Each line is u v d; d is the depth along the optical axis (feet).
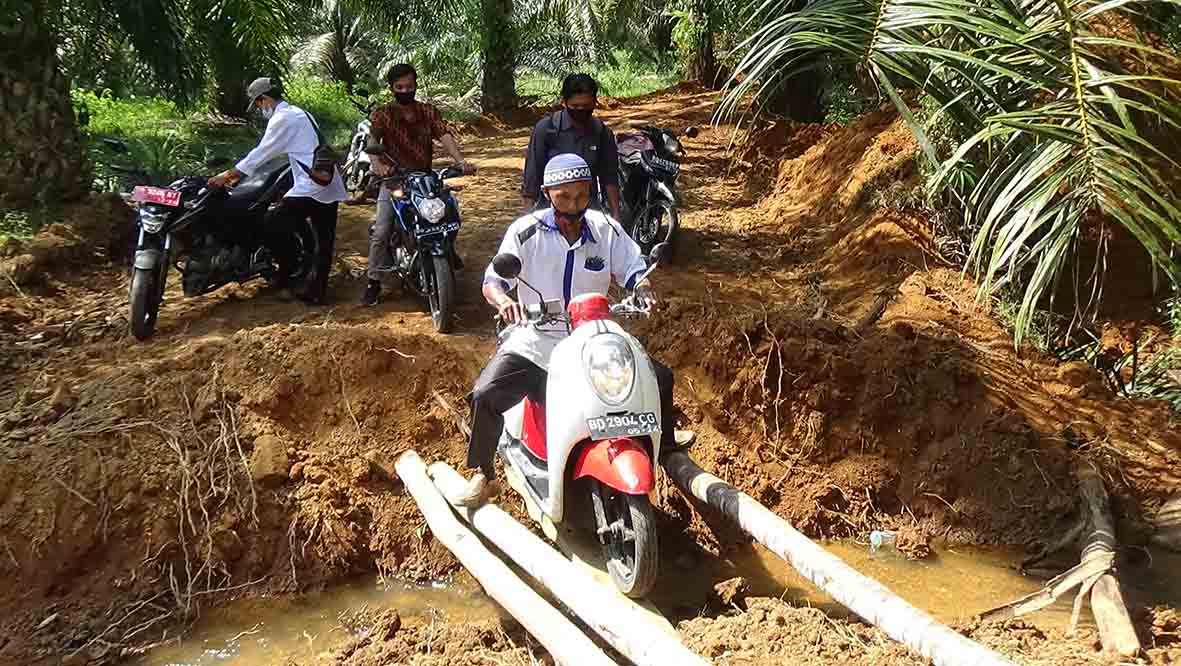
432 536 16.83
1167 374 19.98
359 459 17.52
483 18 58.54
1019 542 17.10
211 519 16.30
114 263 26.02
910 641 11.66
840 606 15.01
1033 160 13.92
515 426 15.48
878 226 25.05
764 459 18.62
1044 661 12.54
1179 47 19.69
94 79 33.35
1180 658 12.80
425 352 19.20
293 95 62.69
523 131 56.59
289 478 17.07
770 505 18.03
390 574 16.56
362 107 33.42
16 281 23.12
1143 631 13.73
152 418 17.31
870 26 14.24
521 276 14.89
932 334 20.16
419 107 23.16
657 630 11.78
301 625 15.24
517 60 71.00
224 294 24.29
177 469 16.52
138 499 16.10
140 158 40.73
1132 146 16.51
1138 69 20.18
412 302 23.86
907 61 14.55
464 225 30.60
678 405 19.30
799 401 18.97
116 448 16.62
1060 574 15.75
